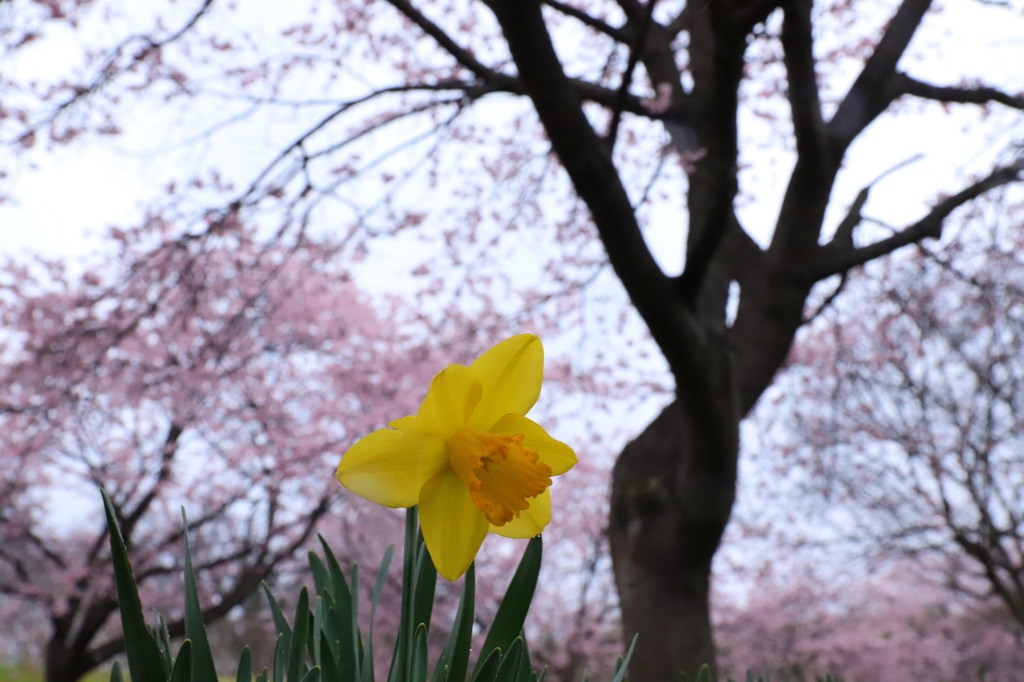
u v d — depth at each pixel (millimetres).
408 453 826
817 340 7059
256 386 6383
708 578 4508
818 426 7516
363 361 6336
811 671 7512
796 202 4879
